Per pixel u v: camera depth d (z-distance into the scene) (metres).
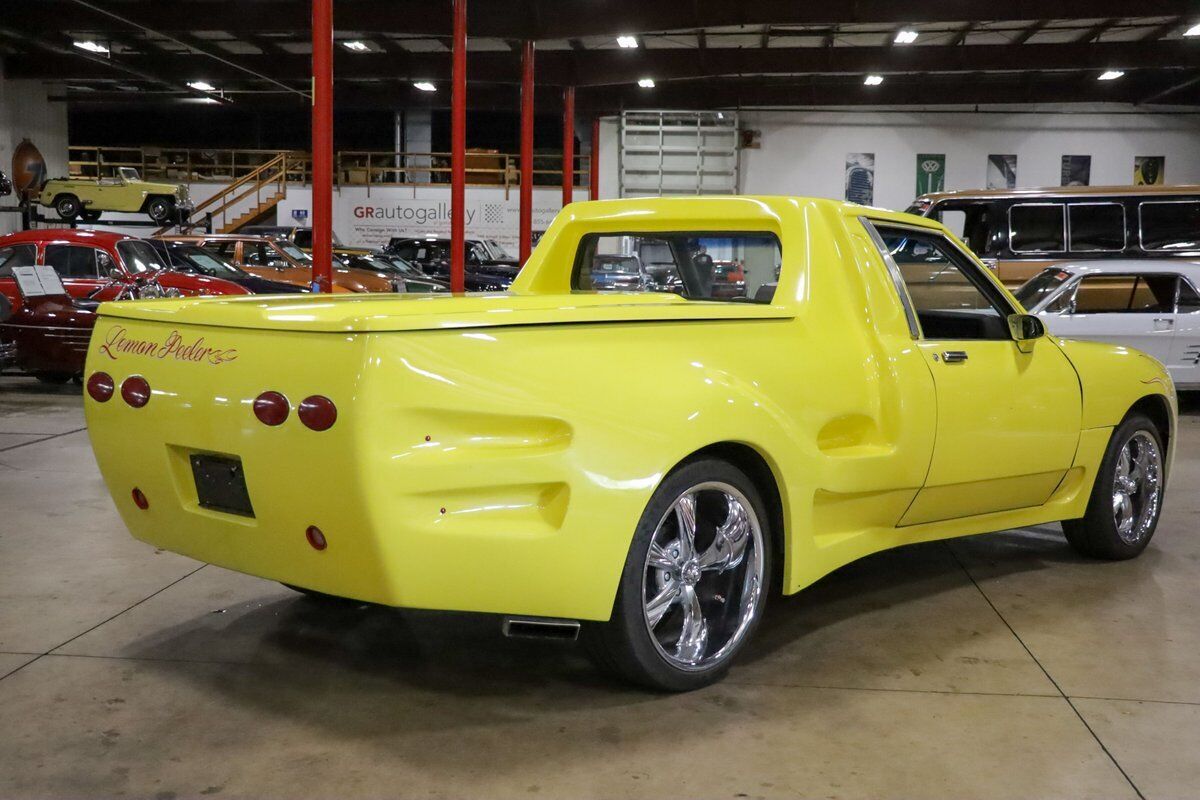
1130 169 31.62
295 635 3.77
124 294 12.31
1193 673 3.47
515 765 2.75
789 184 32.62
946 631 3.89
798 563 3.49
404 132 37.50
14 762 2.75
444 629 3.86
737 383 3.27
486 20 22.34
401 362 2.69
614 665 3.13
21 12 23.92
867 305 3.83
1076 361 4.60
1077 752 2.86
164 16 22.81
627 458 2.92
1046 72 30.28
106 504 5.95
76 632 3.79
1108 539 4.84
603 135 33.00
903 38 25.42
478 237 32.94
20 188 30.75
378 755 2.81
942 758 2.82
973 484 4.17
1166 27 24.66
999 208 13.16
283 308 2.99
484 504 2.81
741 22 21.16
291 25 22.75
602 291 4.45
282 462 2.80
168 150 34.09
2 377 13.05
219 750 2.83
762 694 3.25
